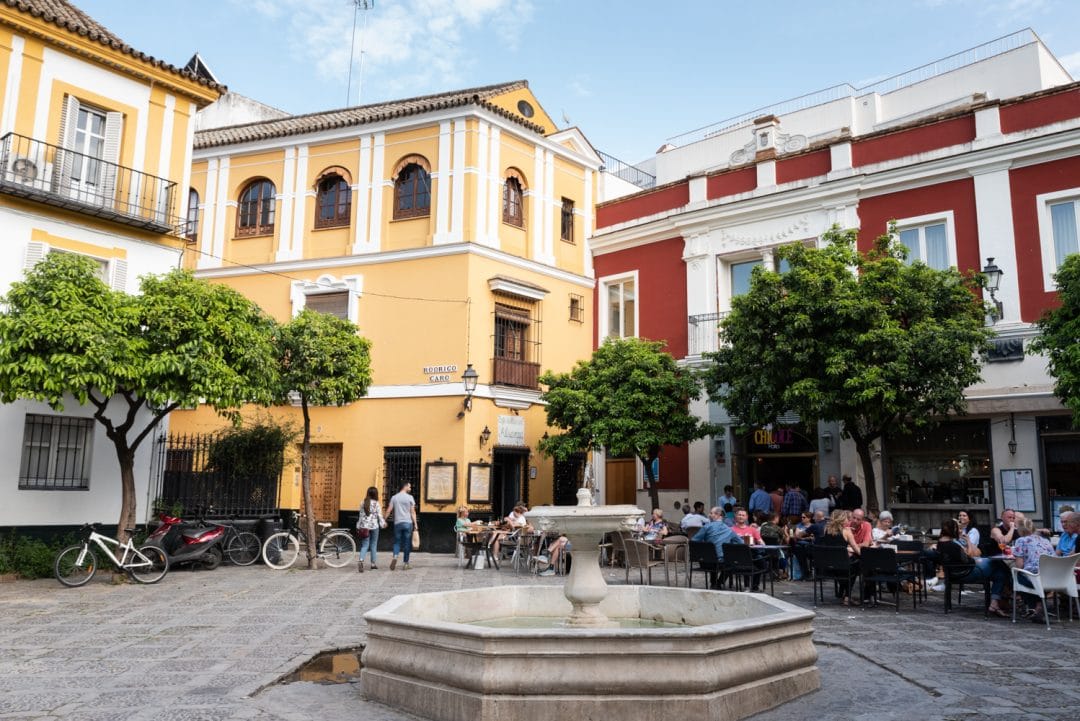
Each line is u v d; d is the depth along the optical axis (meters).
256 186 22.50
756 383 15.15
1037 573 9.73
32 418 13.89
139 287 14.17
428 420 19.70
